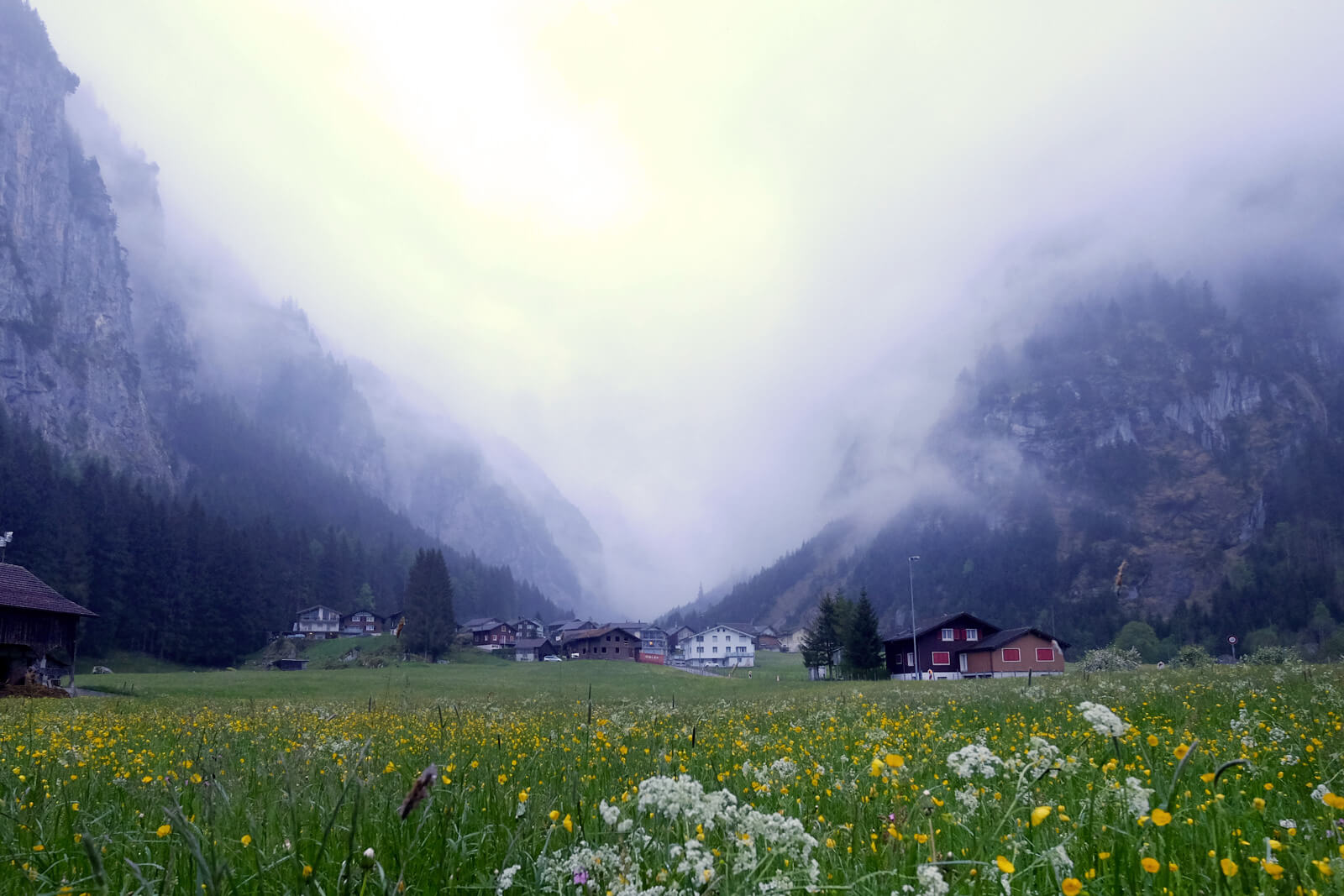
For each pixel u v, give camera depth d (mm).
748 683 86250
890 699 24094
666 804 4258
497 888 4250
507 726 15531
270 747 11617
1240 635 183500
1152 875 4066
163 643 131375
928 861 4391
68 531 129000
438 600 152625
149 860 4953
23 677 49625
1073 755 6809
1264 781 6441
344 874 4121
